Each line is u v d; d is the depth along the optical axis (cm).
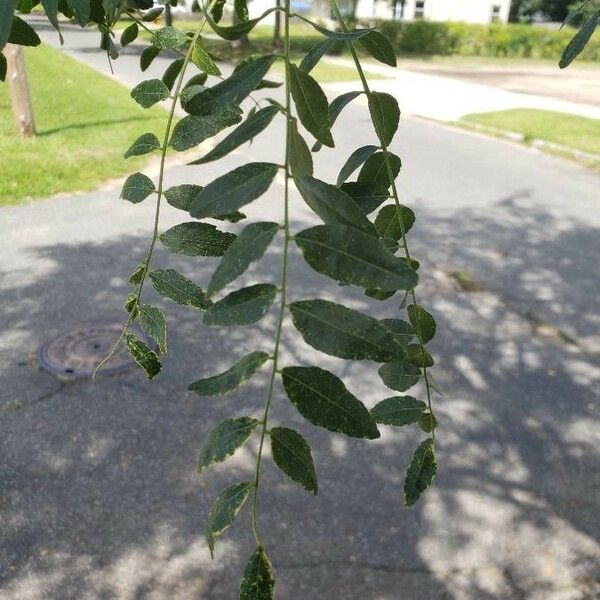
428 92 2114
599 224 891
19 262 673
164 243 82
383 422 88
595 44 3603
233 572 339
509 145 1392
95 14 104
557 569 349
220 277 58
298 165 68
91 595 324
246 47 1229
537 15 4034
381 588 334
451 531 369
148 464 406
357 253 58
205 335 546
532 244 805
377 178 94
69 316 571
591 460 429
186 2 108
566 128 1498
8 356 506
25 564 338
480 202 969
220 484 392
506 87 2430
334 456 419
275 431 62
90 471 398
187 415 449
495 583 339
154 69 1182
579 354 560
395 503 386
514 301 651
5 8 75
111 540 354
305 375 61
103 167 985
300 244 59
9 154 1009
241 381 61
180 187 83
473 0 4425
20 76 1081
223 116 82
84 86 1648
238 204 60
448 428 454
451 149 1315
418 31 3659
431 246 783
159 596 326
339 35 73
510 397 493
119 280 644
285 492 387
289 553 350
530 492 400
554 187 1069
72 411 448
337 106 90
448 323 602
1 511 368
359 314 59
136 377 482
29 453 411
